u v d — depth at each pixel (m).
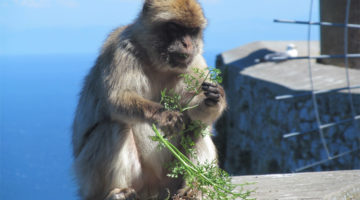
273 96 13.81
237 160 18.11
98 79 5.19
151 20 4.98
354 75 12.80
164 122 4.46
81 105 5.44
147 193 5.19
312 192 4.86
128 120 4.67
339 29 15.02
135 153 4.93
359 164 10.08
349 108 10.52
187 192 4.71
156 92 5.23
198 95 4.90
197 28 5.09
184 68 5.00
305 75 13.78
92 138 4.91
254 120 15.95
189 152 4.64
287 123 12.80
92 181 4.84
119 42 5.01
